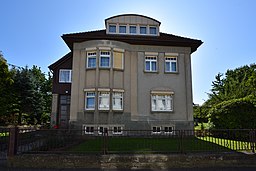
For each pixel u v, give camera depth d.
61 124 23.16
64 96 24.00
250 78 19.55
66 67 24.39
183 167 9.03
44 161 8.91
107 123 18.45
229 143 10.53
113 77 19.05
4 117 29.53
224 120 16.25
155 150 10.40
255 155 9.35
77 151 9.62
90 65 19.39
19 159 8.92
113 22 21.34
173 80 19.97
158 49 20.30
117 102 19.03
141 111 19.16
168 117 19.34
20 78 34.56
